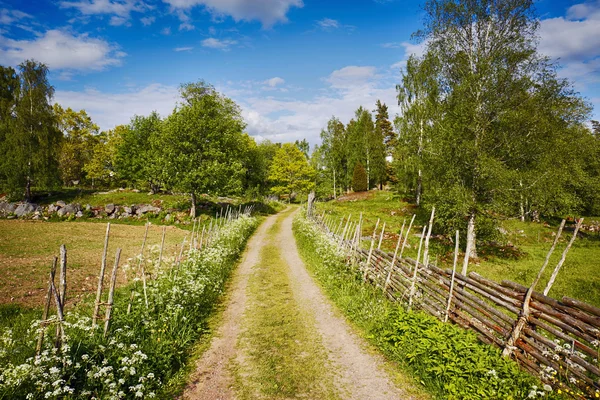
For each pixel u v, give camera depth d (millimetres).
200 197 41000
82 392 4113
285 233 25875
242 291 10703
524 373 4559
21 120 36156
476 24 17703
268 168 68312
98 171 50156
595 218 33156
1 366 4453
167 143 32250
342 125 64125
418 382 5262
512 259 17234
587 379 4066
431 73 20969
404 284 8539
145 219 33625
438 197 18906
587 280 12055
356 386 5254
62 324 4758
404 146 32375
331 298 9852
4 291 10320
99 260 15609
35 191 40969
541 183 15852
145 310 6824
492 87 16609
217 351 6504
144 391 4801
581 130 21922
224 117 37531
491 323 5742
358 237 12609
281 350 6547
